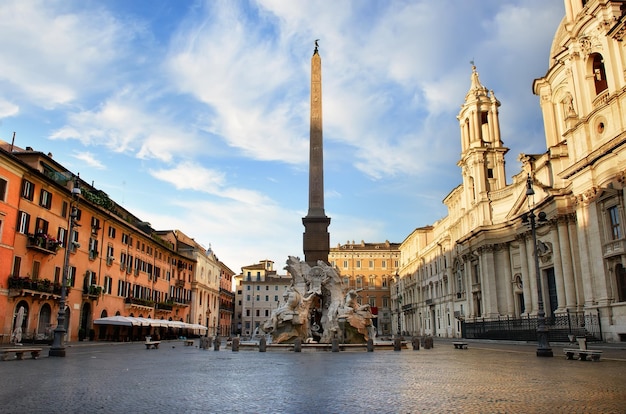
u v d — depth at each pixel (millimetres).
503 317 51062
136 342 43719
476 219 56625
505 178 56938
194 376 12273
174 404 7895
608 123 32688
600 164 33094
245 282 101188
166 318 61844
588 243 34719
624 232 30859
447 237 67750
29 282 32531
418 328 83750
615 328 30969
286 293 27266
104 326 44500
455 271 65312
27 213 33500
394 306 101625
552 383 10547
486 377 11852
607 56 32938
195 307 71500
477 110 59188
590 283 34250
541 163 44844
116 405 7762
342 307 26875
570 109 38062
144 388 9891
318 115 29656
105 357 20219
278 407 7598
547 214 42656
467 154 58625
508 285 51156
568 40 37375
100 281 44281
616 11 33344
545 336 19734
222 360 18125
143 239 55062
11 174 31734
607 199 32688
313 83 30266
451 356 20406
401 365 15578
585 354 17125
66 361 17359
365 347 24984
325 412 7152
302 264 27750
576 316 36500
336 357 19531
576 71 36594
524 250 48219
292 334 25766
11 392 9133
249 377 11992
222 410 7344
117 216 48781
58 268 37156
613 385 10125
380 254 106312
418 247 85312
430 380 11242
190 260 71125
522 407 7488
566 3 37969
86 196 41594
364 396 8734
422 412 7102
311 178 28812
